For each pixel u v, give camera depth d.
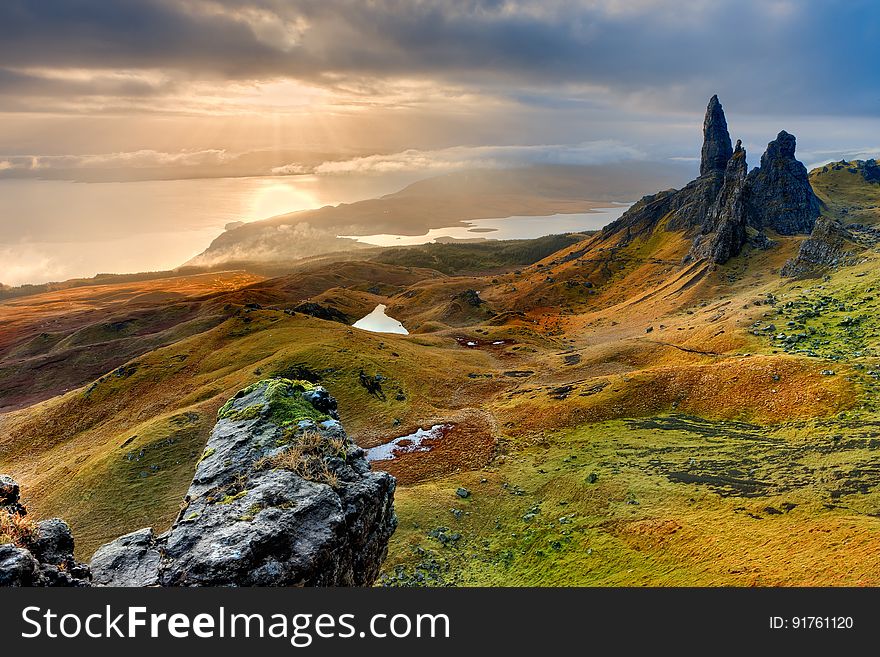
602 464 74.00
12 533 14.45
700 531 49.00
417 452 92.69
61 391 180.62
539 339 192.00
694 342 130.62
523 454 85.38
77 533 73.88
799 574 34.28
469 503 67.75
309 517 17.20
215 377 132.00
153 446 92.06
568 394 106.62
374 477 20.72
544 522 60.38
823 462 57.81
